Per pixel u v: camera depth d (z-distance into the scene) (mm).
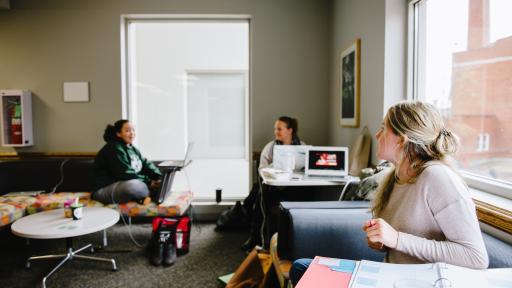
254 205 3225
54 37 3936
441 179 1107
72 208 2516
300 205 2049
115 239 3346
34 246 3164
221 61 4305
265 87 4000
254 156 4020
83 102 3977
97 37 3930
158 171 3668
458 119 2057
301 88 4008
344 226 1858
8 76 3963
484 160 1859
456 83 2062
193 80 4320
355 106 3051
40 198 3285
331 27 3904
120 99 3961
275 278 2109
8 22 3934
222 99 4352
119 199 3156
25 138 3883
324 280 961
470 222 1060
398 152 1236
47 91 3971
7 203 3111
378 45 2627
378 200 1366
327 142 4051
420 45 2428
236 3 3936
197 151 4395
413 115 1200
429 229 1140
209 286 2424
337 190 2984
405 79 2518
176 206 3119
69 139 3998
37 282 2475
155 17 4023
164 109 4312
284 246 1948
